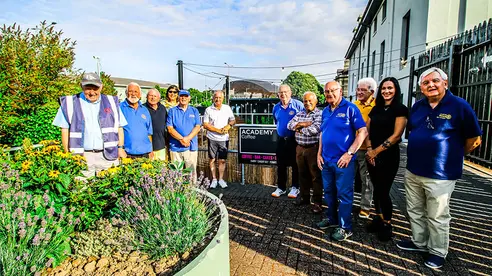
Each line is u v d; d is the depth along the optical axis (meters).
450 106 2.53
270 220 3.77
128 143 4.04
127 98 4.04
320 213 3.97
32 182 2.27
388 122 3.08
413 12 9.77
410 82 9.16
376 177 3.19
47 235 1.83
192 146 4.88
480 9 8.18
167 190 2.48
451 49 6.56
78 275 1.91
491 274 2.56
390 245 3.09
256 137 5.27
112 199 2.57
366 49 19.81
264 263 2.79
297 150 4.07
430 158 2.61
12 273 1.67
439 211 2.61
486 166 5.81
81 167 2.67
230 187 5.27
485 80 5.68
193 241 2.23
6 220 1.89
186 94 4.66
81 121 3.33
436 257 2.69
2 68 6.16
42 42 7.32
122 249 2.14
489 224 3.50
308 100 3.87
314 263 2.78
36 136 6.36
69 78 7.77
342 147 3.14
